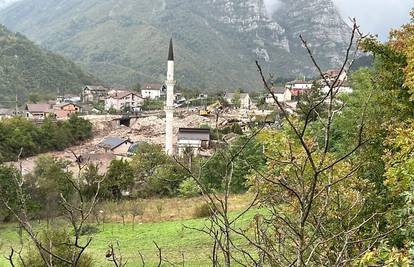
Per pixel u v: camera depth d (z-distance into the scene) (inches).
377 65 459.8
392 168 282.4
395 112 404.5
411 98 342.0
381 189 346.0
